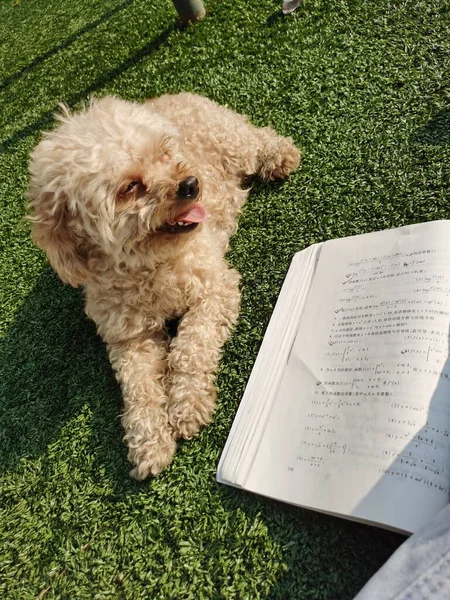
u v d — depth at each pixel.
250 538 0.31
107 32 0.92
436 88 0.51
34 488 0.39
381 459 0.28
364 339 0.34
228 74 0.67
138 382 0.40
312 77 0.60
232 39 0.71
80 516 0.36
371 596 0.23
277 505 0.32
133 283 0.42
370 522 0.26
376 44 0.58
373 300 0.35
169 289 0.43
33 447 0.42
